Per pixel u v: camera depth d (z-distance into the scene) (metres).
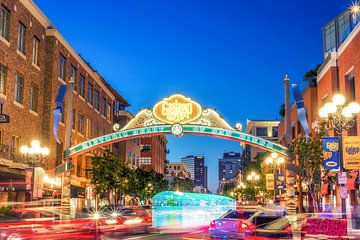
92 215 29.36
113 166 54.66
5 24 35.44
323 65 44.69
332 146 21.98
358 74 35.31
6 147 34.19
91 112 60.38
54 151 44.47
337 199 39.69
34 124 41.28
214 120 37.31
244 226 20.88
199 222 42.28
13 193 36.62
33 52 41.50
